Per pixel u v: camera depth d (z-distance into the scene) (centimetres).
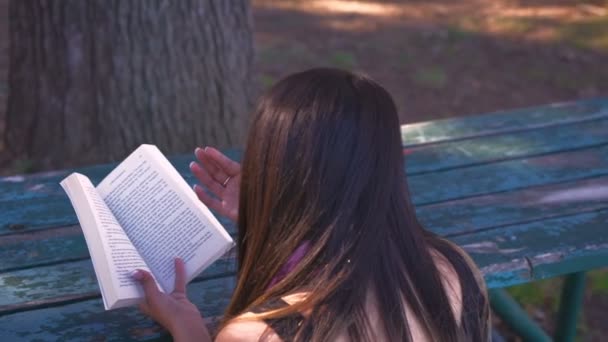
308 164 121
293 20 819
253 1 889
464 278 135
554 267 206
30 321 168
